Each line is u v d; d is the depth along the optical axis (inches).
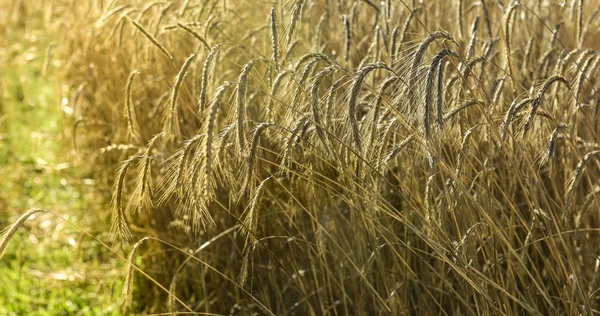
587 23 159.5
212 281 164.4
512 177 133.4
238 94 95.9
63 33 256.2
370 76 130.3
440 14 171.5
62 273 195.0
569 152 123.6
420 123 89.0
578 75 110.3
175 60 180.7
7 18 366.9
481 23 162.6
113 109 202.4
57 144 290.8
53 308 189.5
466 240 112.5
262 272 156.3
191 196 96.6
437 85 88.4
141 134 189.9
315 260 147.3
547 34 157.3
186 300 174.9
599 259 120.2
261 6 182.4
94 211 220.8
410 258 135.9
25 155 285.0
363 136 101.9
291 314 155.6
